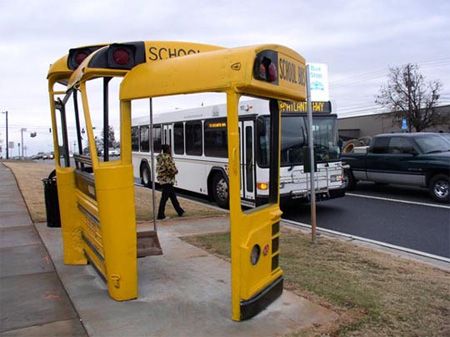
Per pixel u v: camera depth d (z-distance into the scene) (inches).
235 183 156.3
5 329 163.5
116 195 180.9
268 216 180.7
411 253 287.0
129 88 177.2
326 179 438.0
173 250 273.4
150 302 186.2
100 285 207.0
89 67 178.9
